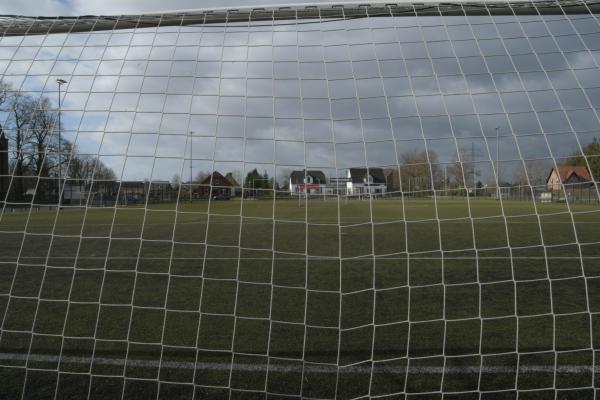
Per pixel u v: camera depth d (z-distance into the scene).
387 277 7.60
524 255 9.92
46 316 5.43
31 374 3.89
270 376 3.87
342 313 5.62
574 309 5.80
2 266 8.72
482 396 3.51
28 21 4.83
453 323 5.21
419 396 3.53
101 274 7.93
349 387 3.68
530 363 4.09
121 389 3.62
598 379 3.76
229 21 4.73
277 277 7.66
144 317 5.39
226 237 12.65
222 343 4.59
